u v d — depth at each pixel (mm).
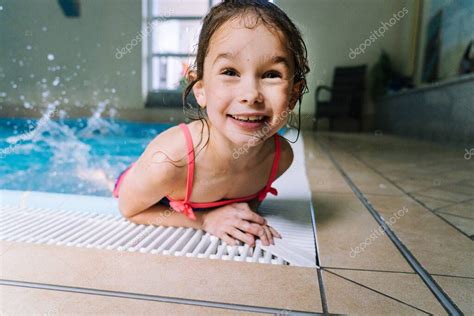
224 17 746
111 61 5320
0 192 1371
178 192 910
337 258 742
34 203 1237
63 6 5145
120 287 590
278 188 1382
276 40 725
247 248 820
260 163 931
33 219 1014
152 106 5414
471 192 1328
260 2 773
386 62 5293
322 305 554
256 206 1060
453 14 3338
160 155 852
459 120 2445
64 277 620
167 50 5402
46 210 1116
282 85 746
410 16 5008
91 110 5379
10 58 5176
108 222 1004
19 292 569
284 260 755
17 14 5129
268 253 787
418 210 1108
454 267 700
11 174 2127
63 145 3150
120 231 933
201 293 577
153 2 5324
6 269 646
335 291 598
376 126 5492
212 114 781
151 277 626
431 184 1488
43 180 2006
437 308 552
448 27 3439
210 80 768
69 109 5348
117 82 5367
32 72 5215
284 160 1020
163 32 5395
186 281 615
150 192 908
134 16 5246
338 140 3709
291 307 546
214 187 900
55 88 5297
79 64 5309
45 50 5227
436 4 3906
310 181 1562
